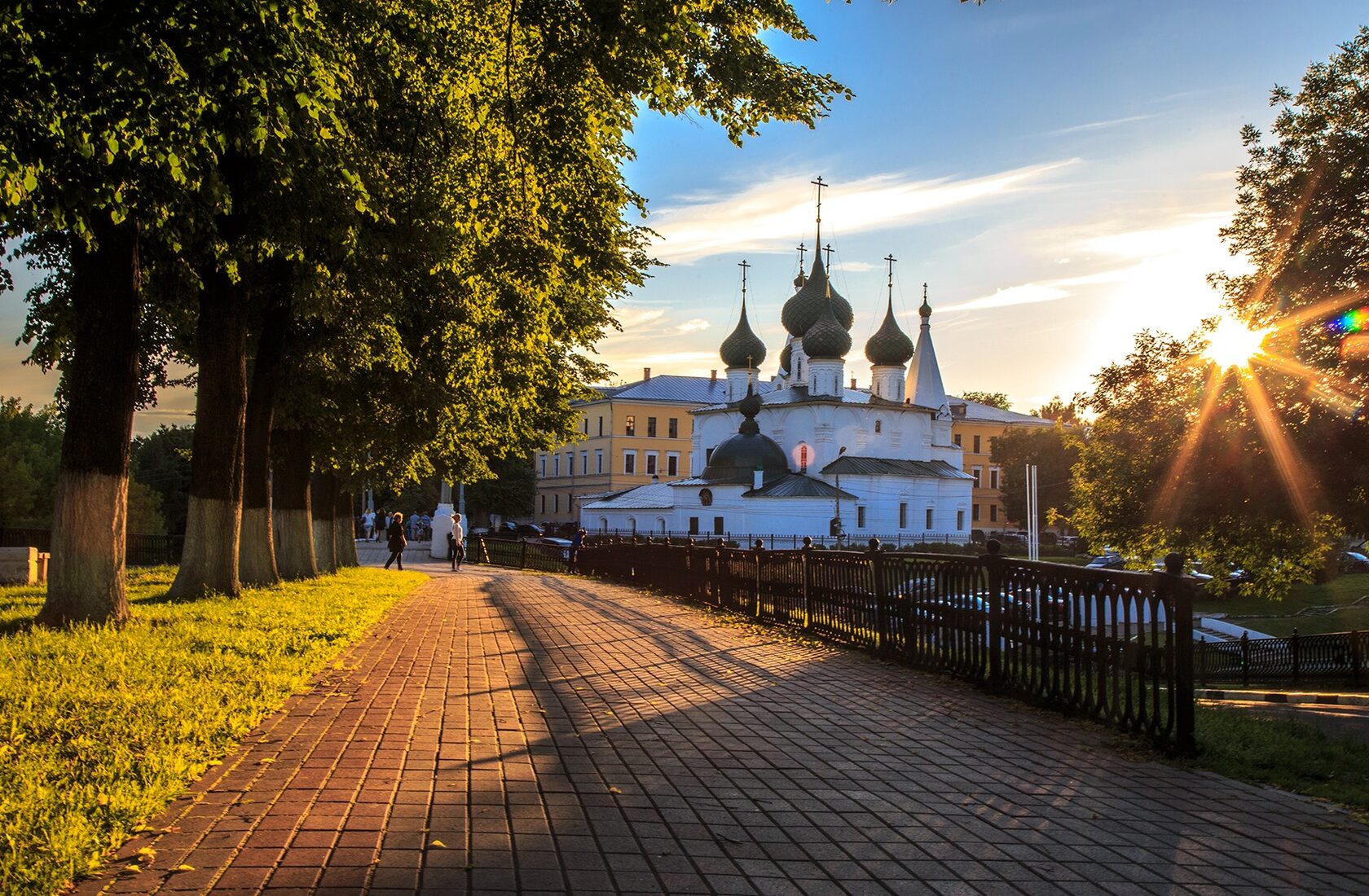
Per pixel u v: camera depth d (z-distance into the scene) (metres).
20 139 8.12
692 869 4.70
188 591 15.54
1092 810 5.89
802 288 80.19
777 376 96.75
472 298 18.61
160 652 9.66
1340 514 15.78
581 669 11.09
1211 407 16.55
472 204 13.50
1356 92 15.92
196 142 9.09
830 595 14.09
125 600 12.21
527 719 8.08
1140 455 17.97
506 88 12.93
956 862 4.91
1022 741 7.73
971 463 106.88
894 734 7.91
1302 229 16.02
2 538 31.78
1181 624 7.27
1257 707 12.68
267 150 9.28
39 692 7.47
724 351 82.75
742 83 12.17
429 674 10.30
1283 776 6.79
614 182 17.69
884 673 11.25
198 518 15.72
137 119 8.34
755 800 5.92
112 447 11.92
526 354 23.12
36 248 14.50
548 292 17.64
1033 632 9.27
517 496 83.25
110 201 9.54
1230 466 16.39
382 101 12.78
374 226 14.09
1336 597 45.88
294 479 22.89
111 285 11.82
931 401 84.88
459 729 7.59
